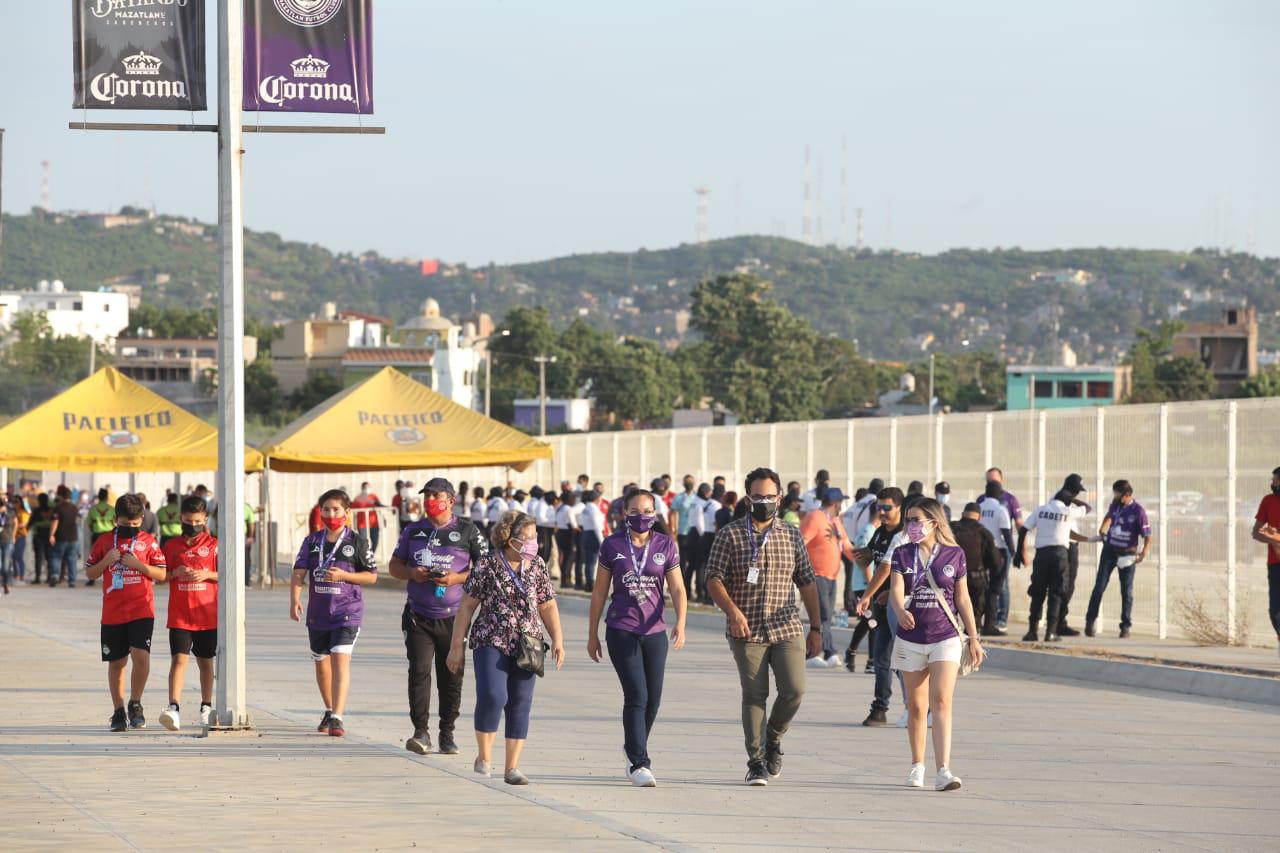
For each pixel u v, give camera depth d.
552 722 27.58
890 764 23.16
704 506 54.84
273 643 42.12
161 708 28.67
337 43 25.02
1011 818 18.83
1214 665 33.84
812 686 33.31
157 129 24.81
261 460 63.25
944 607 20.98
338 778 20.92
